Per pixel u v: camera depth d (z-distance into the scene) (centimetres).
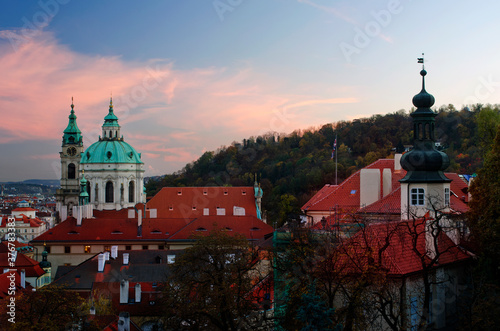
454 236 7244
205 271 7062
